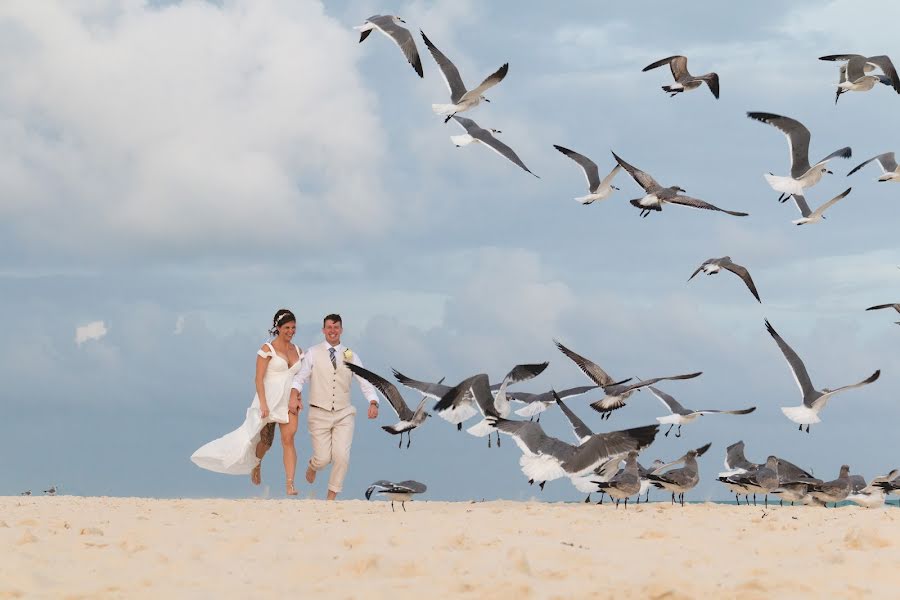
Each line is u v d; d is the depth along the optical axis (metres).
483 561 9.91
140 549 10.48
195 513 13.82
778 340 20.52
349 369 17.20
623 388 17.62
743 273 21.92
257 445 17.44
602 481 14.52
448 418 14.27
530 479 12.97
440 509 14.55
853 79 21.39
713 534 11.78
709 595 8.77
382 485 13.71
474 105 20.22
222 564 9.94
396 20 19.56
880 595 8.85
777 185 22.14
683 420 17.66
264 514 13.74
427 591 8.81
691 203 21.55
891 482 17.19
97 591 8.78
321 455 17.11
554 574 9.45
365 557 9.66
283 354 16.97
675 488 15.22
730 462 18.11
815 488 16.05
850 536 10.76
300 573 9.58
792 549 10.77
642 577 9.37
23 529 11.53
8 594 8.61
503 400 14.88
